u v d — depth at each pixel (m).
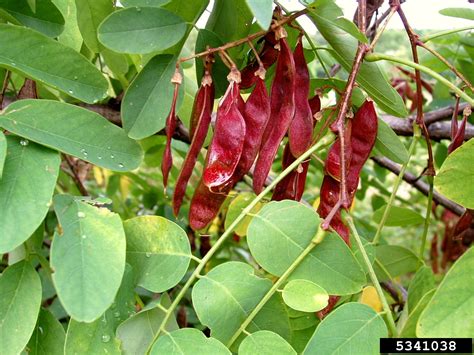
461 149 0.17
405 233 0.89
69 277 0.15
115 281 0.16
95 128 0.19
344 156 0.19
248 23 0.23
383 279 0.28
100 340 0.17
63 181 0.40
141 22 0.18
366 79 0.22
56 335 0.19
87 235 0.16
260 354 0.16
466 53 0.36
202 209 0.20
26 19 0.21
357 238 0.18
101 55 0.27
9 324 0.17
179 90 0.20
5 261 0.31
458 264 0.15
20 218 0.16
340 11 0.18
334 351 0.16
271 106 0.20
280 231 0.18
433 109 0.38
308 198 0.42
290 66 0.20
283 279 0.18
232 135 0.19
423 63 0.36
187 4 0.21
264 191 0.18
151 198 0.42
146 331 0.18
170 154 0.20
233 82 0.19
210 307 0.17
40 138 0.17
